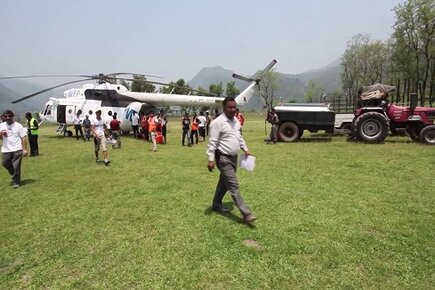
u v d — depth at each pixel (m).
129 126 17.42
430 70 35.28
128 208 5.20
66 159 10.40
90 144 14.52
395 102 15.42
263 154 10.05
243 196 5.54
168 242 3.87
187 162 9.24
